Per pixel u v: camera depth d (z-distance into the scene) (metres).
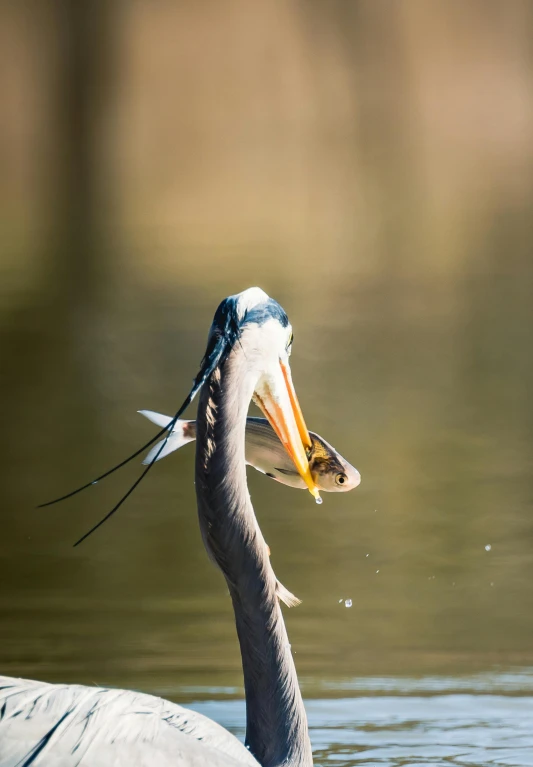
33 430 21.02
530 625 12.51
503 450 19.45
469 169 57.50
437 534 15.65
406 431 20.58
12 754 6.37
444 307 31.91
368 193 52.88
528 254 40.31
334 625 12.61
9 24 69.50
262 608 7.55
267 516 16.75
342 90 69.00
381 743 9.36
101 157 62.81
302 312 31.31
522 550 15.02
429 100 68.44
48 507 17.02
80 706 6.67
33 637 11.98
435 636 12.20
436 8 71.00
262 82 70.44
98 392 23.50
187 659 11.39
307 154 61.50
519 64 70.00
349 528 16.05
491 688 10.62
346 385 23.78
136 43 70.81
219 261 40.22
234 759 6.86
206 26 72.12
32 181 58.50
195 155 62.12
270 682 7.54
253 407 20.77
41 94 68.25
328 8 71.69
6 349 27.48
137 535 15.88
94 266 39.62
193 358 26.14
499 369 25.19
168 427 7.43
